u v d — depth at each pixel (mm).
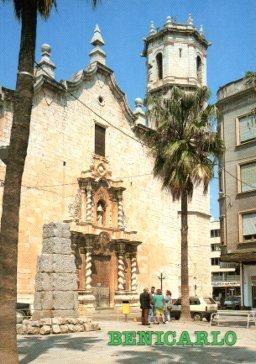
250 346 14258
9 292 9562
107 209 38156
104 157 38844
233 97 35625
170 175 26281
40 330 17172
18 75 10750
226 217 35031
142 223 41938
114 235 37812
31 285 30844
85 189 36219
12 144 10297
